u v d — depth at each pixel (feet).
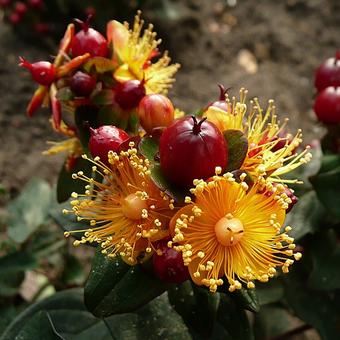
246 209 0.37
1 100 0.88
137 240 0.38
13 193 0.79
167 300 0.48
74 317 0.50
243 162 0.38
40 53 0.95
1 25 0.99
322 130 0.89
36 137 0.86
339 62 0.52
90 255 0.74
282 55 1.01
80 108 0.45
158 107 0.39
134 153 0.37
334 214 0.49
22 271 0.61
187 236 0.36
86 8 0.96
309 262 0.55
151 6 0.99
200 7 1.06
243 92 0.44
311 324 0.52
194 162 0.35
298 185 0.54
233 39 1.02
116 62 0.45
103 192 0.40
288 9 1.07
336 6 1.06
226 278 0.39
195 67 0.98
